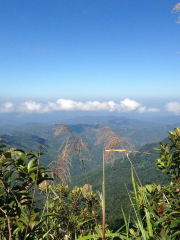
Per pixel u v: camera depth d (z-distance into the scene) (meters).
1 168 1.48
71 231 2.54
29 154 1.66
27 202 1.51
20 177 1.59
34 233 1.65
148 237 1.31
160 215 1.38
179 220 1.30
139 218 1.27
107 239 1.70
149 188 2.08
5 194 1.44
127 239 1.31
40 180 1.57
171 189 2.21
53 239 2.07
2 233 1.46
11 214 1.50
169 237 1.23
